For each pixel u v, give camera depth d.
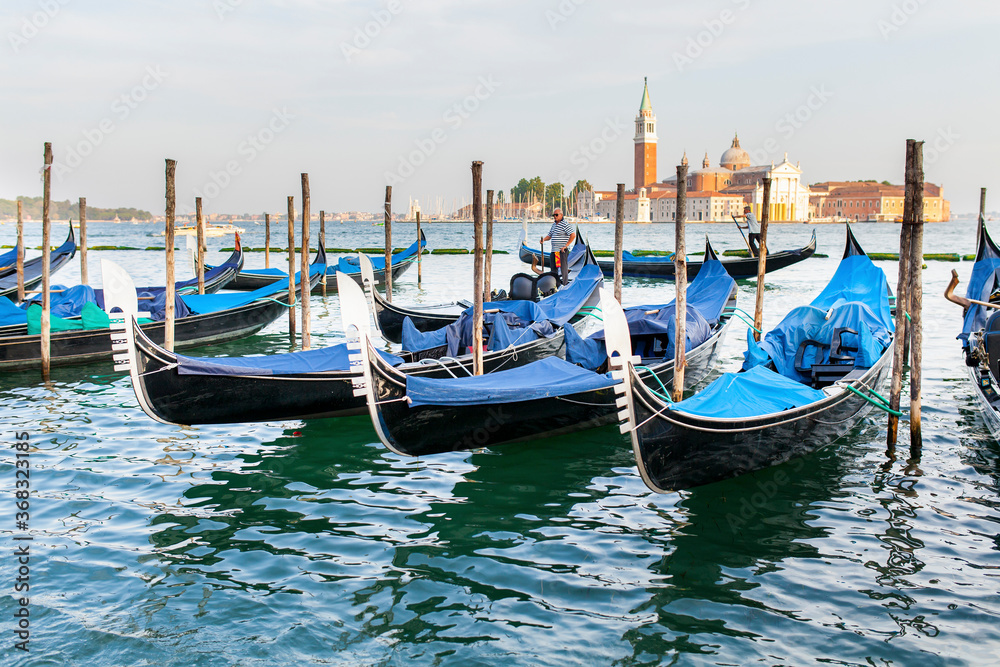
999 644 5.30
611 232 100.69
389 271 20.55
